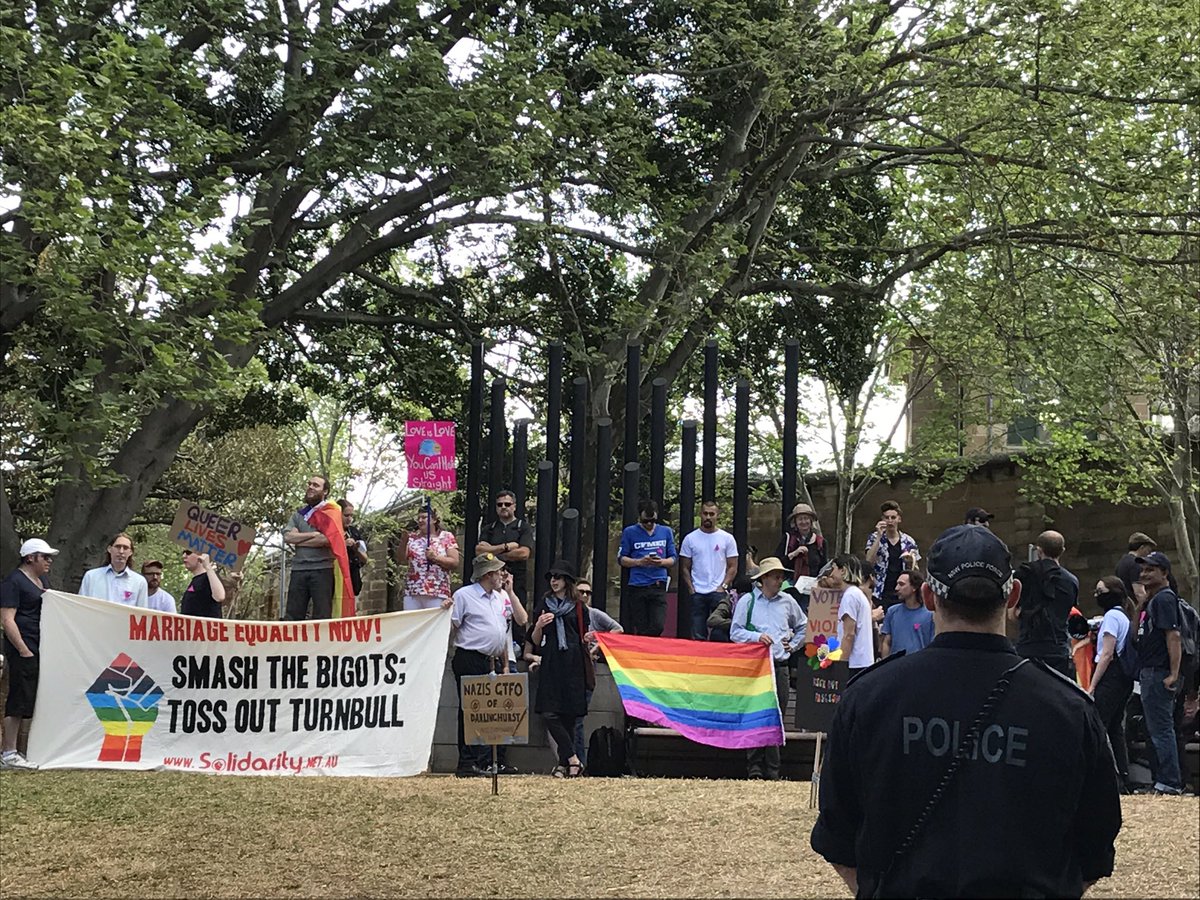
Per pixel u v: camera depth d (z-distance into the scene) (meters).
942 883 3.25
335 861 8.87
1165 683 11.95
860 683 3.51
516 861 8.80
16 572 13.03
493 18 19.48
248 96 18.75
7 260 15.20
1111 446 29.75
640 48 20.95
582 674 12.96
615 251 23.06
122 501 18.44
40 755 12.36
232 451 35.50
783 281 24.70
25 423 27.03
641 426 24.67
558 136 18.27
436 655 12.58
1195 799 11.04
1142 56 20.08
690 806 10.45
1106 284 22.45
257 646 12.52
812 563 15.55
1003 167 21.69
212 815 10.27
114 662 12.48
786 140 22.00
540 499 16.61
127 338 14.86
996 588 3.42
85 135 13.70
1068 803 3.29
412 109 17.06
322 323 22.47
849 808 3.51
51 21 15.95
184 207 15.18
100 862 8.95
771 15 20.42
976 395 31.56
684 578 16.31
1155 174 20.39
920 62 21.88
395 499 43.81
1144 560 12.15
